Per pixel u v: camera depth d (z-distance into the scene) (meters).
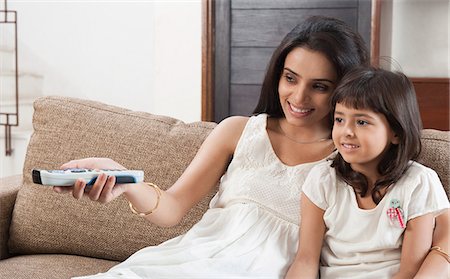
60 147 2.29
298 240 1.84
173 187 1.95
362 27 4.34
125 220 2.19
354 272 1.70
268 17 4.45
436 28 4.50
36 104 2.38
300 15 4.41
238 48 4.51
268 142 1.94
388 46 4.58
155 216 1.84
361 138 1.67
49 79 4.97
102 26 4.85
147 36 4.77
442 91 4.24
